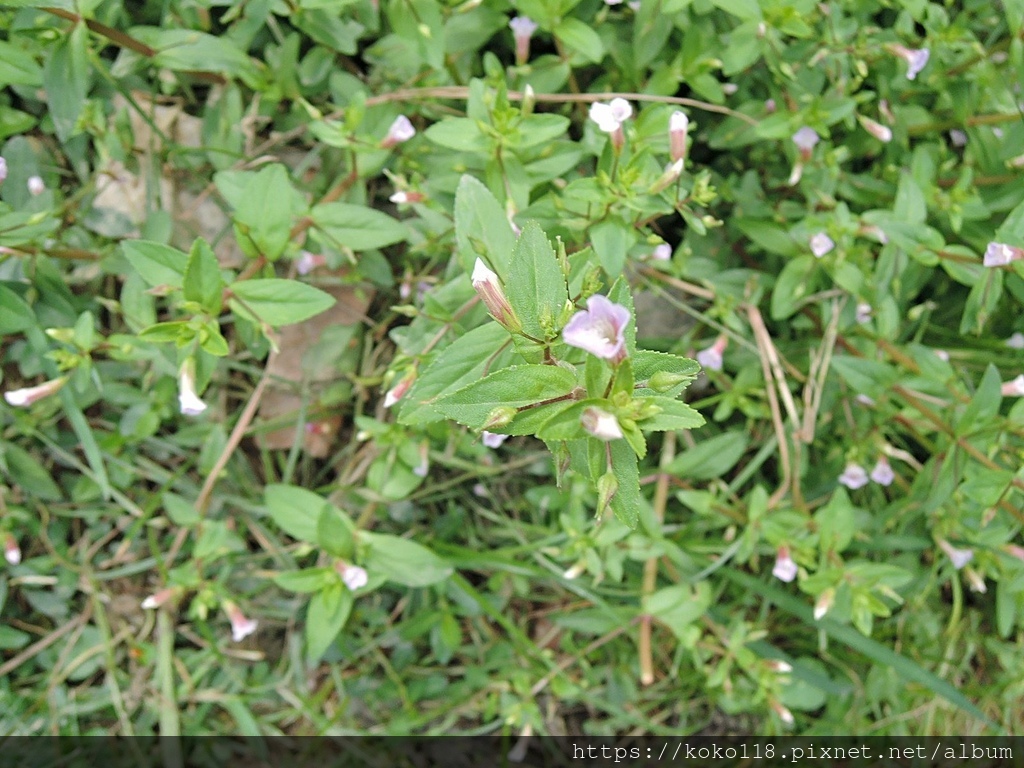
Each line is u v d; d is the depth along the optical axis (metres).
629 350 0.16
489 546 0.27
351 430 0.26
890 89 0.24
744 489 0.27
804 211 0.24
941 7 0.23
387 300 0.25
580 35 0.22
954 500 0.24
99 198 0.24
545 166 0.22
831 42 0.22
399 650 0.27
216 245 0.24
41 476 0.25
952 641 0.27
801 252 0.23
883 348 0.23
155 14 0.23
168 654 0.26
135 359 0.23
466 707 0.27
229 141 0.24
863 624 0.23
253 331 0.21
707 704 0.28
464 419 0.16
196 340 0.19
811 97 0.23
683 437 0.26
